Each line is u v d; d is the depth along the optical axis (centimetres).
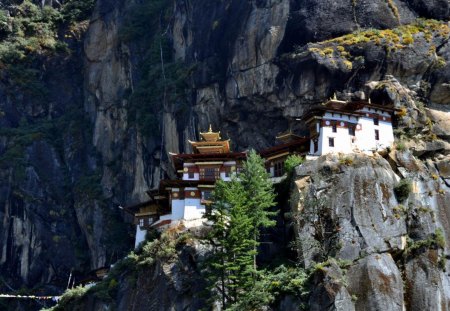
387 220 7481
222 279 7081
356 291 6956
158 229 8588
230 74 9819
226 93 9806
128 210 9462
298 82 9206
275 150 8694
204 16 10831
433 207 7856
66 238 11775
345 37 9250
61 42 14050
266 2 9825
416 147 8481
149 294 7844
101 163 12181
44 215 11906
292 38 9406
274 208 7994
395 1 9588
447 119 8912
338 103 8406
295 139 9025
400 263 7362
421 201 7838
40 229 11781
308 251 7331
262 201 7531
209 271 7394
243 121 9719
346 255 7244
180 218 8462
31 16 14400
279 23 9550
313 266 7125
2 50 13612
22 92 13375
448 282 7288
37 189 12106
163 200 9031
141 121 11144
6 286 11488
